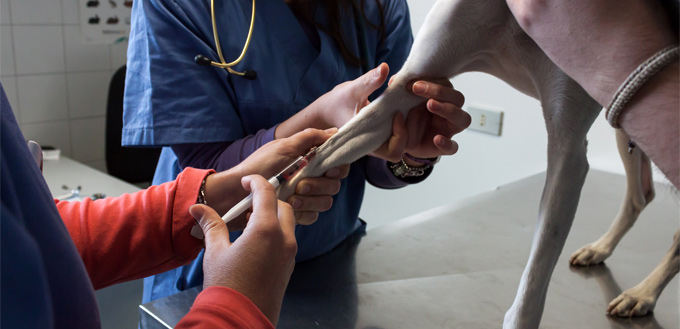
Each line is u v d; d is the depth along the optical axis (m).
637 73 0.41
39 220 0.41
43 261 0.41
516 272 0.96
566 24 0.45
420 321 0.80
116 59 2.78
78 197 1.72
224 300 0.46
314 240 1.00
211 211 0.57
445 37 0.65
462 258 1.02
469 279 0.94
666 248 1.10
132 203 0.73
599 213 1.29
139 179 2.48
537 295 0.64
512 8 0.51
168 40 0.89
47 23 2.51
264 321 0.46
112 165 2.42
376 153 0.73
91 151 2.80
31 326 0.39
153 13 0.90
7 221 0.37
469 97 1.83
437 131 0.77
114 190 1.84
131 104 0.92
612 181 1.51
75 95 2.68
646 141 0.42
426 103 0.71
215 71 0.92
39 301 0.39
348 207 1.09
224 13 0.93
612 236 1.01
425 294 0.88
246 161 0.75
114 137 2.40
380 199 2.18
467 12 0.63
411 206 2.08
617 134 0.95
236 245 0.50
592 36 0.44
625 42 0.42
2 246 0.36
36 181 0.41
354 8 1.02
